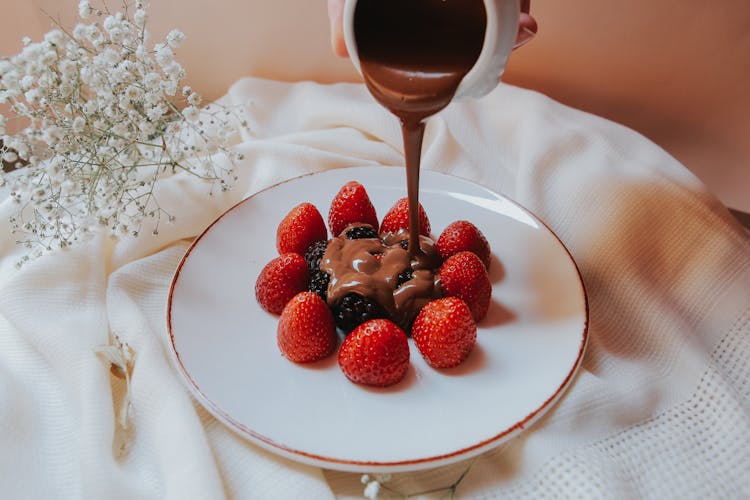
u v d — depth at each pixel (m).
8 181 0.57
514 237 0.58
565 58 0.76
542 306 0.53
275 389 0.49
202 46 0.77
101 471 0.45
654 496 0.45
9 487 0.45
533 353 0.51
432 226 0.60
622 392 0.50
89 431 0.47
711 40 0.73
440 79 0.48
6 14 0.72
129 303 0.54
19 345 0.53
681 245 0.58
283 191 0.62
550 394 0.48
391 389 0.49
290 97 0.76
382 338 0.48
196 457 0.45
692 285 0.56
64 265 0.55
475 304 0.52
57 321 0.53
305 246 0.57
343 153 0.68
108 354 0.51
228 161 0.64
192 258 0.56
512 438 0.47
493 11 0.45
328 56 0.78
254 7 0.75
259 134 0.71
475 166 0.67
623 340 0.54
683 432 0.48
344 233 0.56
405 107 0.49
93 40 0.54
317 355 0.50
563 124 0.68
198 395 0.48
